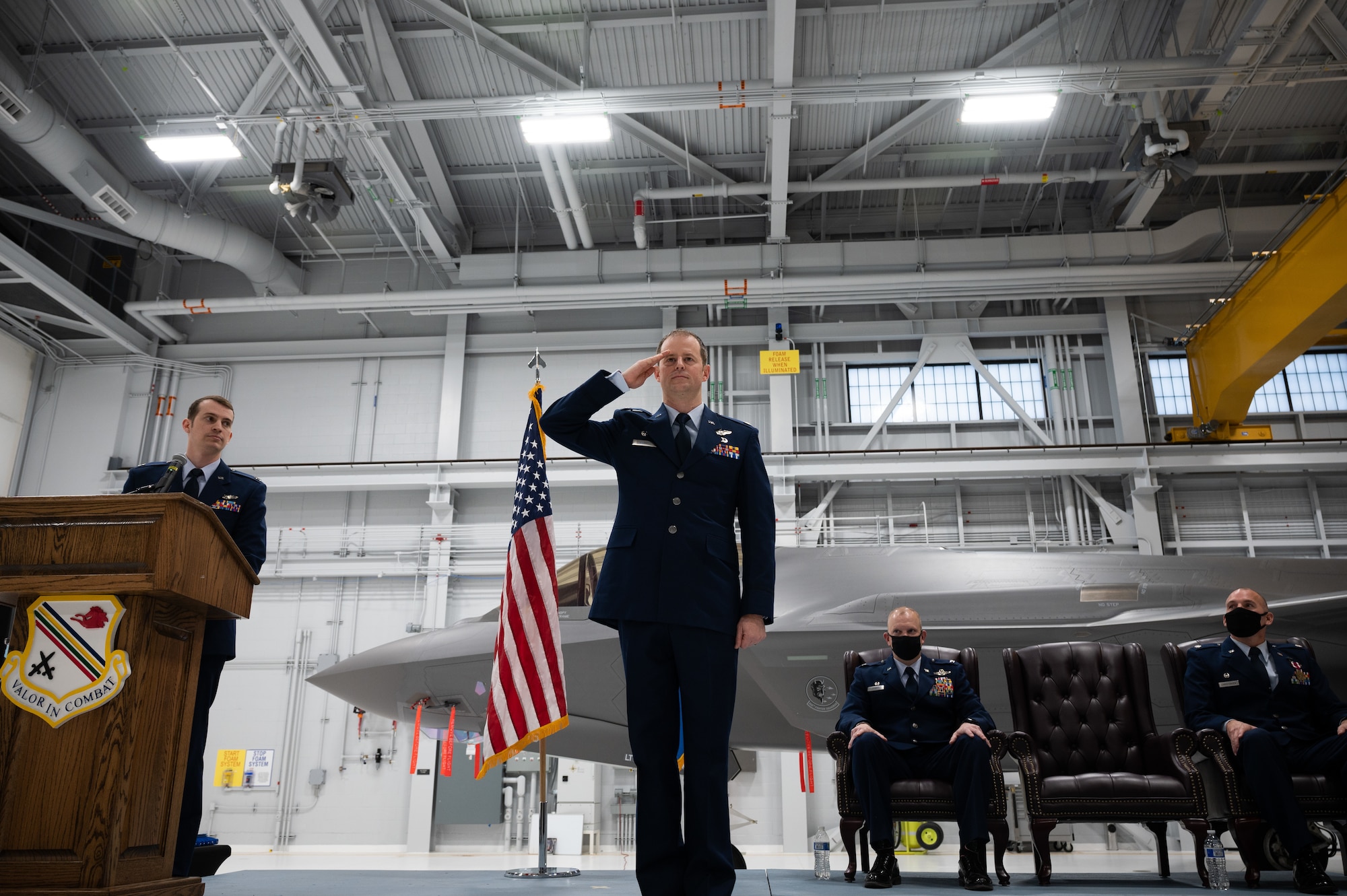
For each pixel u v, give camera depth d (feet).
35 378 47.88
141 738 8.26
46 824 7.75
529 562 10.34
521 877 16.62
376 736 41.68
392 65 37.81
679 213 48.06
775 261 44.55
